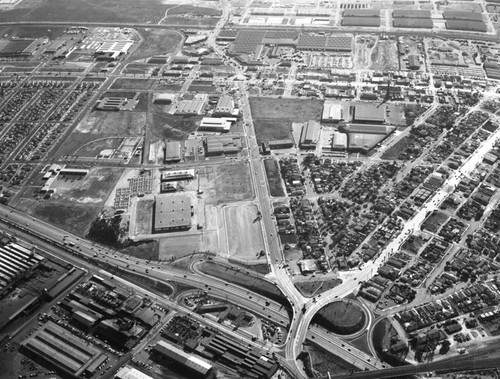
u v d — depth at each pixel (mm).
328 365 193125
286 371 192125
